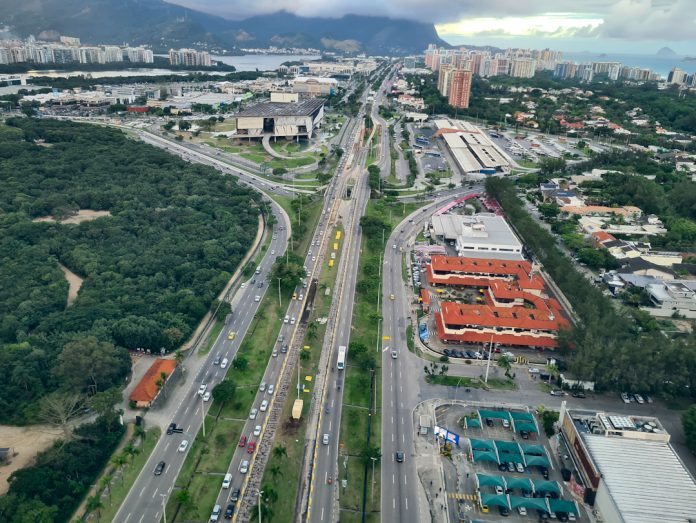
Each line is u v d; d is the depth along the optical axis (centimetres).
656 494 16850
